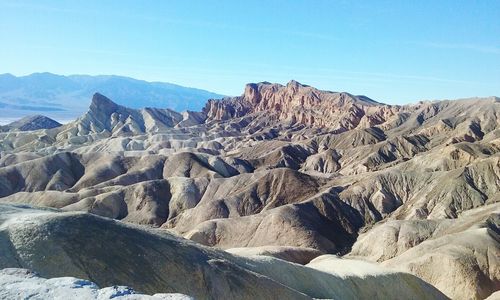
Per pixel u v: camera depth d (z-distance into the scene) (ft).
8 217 106.32
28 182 499.51
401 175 420.77
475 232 258.57
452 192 370.53
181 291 100.12
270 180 442.91
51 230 97.35
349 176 458.91
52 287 39.40
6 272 46.21
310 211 368.68
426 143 642.22
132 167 550.77
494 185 369.30
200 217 397.60
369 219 383.04
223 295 105.50
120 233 106.11
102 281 90.84
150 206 419.54
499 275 229.25
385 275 185.78
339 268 188.44
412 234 296.92
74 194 433.89
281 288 120.37
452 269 234.58
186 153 556.51
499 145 460.14
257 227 344.69
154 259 103.45
